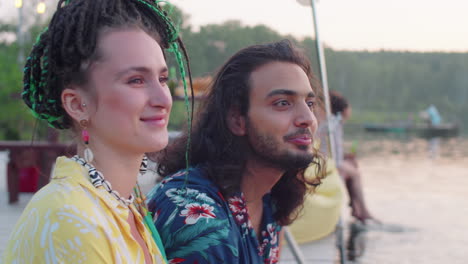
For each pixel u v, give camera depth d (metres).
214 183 1.52
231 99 1.53
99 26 1.00
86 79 1.00
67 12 1.00
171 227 1.44
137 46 1.01
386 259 3.96
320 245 4.05
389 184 7.99
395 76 53.00
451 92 53.53
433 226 5.15
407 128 26.30
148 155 1.66
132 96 1.00
